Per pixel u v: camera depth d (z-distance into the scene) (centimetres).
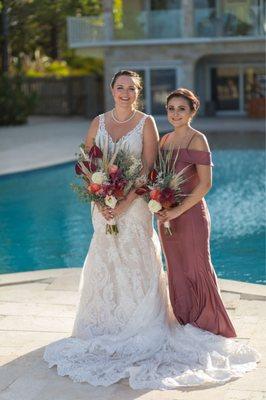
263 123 2622
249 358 545
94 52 2995
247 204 1319
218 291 569
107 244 562
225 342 551
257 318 641
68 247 1078
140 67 2912
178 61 2872
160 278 571
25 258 1025
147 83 2916
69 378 521
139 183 550
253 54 3006
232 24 2803
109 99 2958
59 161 1725
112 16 2870
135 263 559
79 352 550
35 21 3297
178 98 554
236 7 2802
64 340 567
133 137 558
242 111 3092
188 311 570
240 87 3075
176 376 515
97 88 3128
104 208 549
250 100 2900
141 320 556
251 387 501
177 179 539
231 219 1212
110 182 543
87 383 513
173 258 570
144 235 563
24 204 1364
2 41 3206
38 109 3256
